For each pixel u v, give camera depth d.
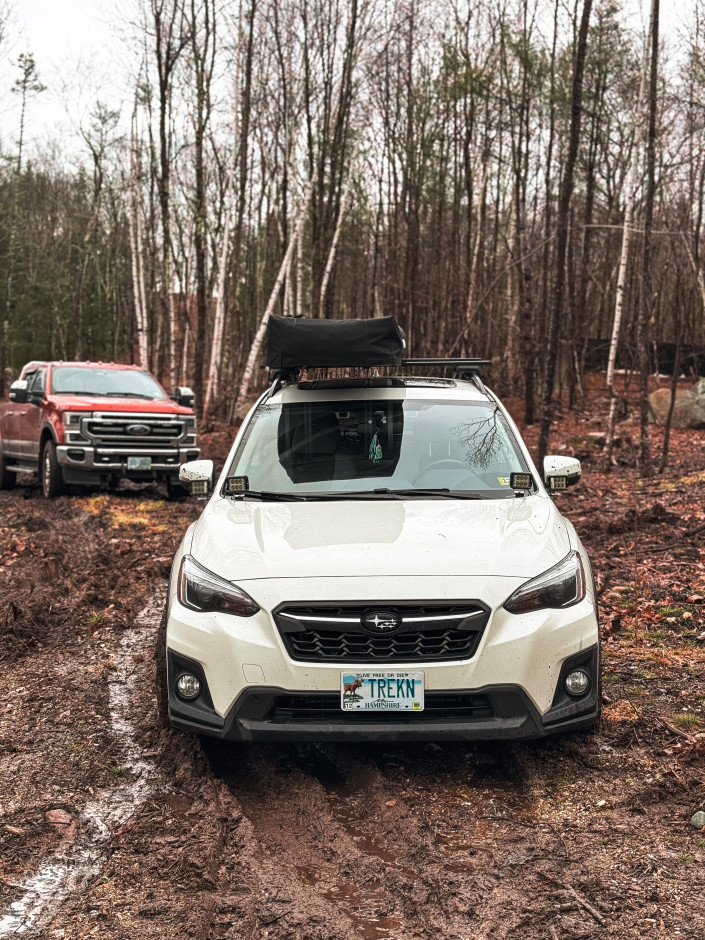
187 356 38.91
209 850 3.40
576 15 21.55
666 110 20.97
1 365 44.50
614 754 4.28
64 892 3.16
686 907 3.00
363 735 3.77
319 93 22.97
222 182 25.27
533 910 2.99
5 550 9.43
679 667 5.45
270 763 4.25
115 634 6.46
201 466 5.34
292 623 3.81
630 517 9.87
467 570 3.92
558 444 19.08
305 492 4.90
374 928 2.94
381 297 31.83
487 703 3.83
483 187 24.95
